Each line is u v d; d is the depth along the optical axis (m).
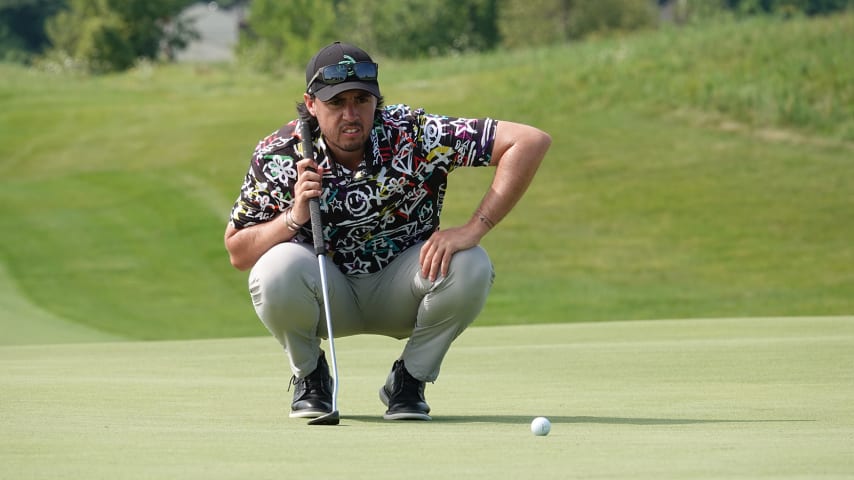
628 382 16.67
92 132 88.81
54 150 83.69
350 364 21.02
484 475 8.21
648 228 62.03
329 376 13.16
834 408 13.16
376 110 12.66
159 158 78.44
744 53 91.50
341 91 11.98
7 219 64.62
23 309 46.28
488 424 11.97
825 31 92.69
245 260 13.17
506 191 12.87
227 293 53.56
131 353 25.20
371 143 12.55
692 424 11.70
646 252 58.75
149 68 135.88
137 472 8.45
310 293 12.67
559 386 16.30
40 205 67.88
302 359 12.92
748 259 57.28
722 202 65.06
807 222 61.62
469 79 98.25
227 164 75.50
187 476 8.26
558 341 26.05
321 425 11.88
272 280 12.55
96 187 71.81
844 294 52.00
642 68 91.56
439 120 12.81
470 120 12.97
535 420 10.83
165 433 10.95
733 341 24.02
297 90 107.19
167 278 55.31
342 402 14.67
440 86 96.31
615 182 68.88
